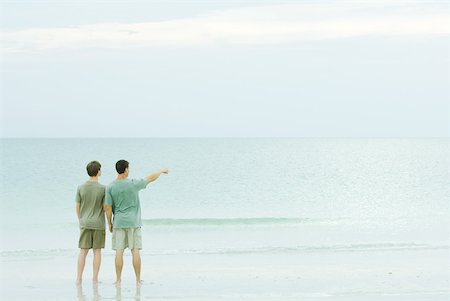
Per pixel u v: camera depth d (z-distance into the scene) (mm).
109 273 11734
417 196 33781
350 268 11961
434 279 10742
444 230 18656
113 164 62125
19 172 46969
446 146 150000
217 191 35875
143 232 18766
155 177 10359
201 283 10516
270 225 20531
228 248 15070
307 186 39656
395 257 13305
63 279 11070
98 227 10367
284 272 11562
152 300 9133
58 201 28844
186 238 17266
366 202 30797
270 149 125500
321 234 17891
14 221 21812
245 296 9352
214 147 143125
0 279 11086
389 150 117375
